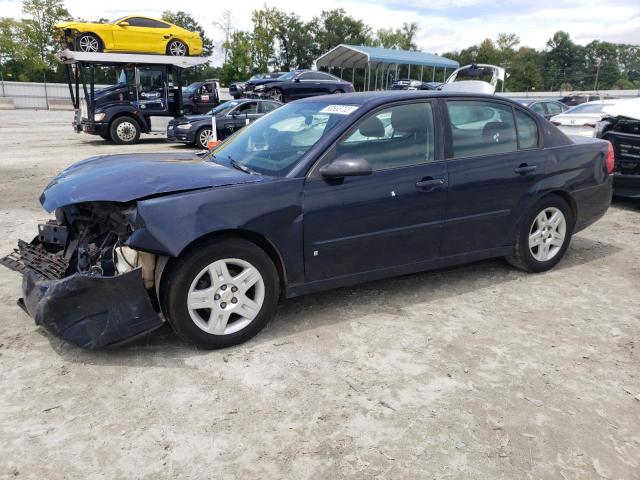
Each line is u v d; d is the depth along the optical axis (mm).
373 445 2467
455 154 4074
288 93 22594
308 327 3666
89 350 3264
